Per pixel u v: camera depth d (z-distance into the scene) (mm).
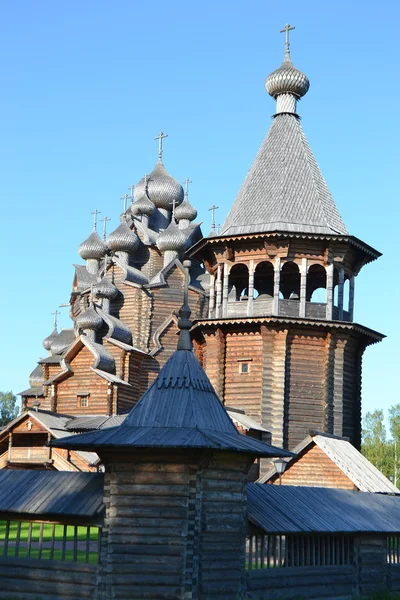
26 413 53875
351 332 43281
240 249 44000
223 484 21750
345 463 37469
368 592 27234
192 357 23297
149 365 62406
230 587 21516
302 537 25141
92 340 60875
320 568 25359
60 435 52750
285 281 47062
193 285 65062
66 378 60000
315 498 26547
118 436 21094
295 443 41906
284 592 23797
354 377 44781
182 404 22062
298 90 48438
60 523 22484
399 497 31188
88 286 69750
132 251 66375
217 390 43469
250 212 44812
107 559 21266
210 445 20250
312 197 45062
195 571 20688
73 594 21859
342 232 44906
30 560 22766
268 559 23594
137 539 21094
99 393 58781
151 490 21234
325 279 46656
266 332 42562
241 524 22141
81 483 22906
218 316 44375
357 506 27844
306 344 42938
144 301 63531
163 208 72812
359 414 44656
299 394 42406
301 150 46875
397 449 86938
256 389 42656
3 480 24078
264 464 41500
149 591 20781
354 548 27094
